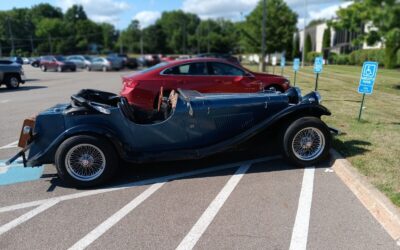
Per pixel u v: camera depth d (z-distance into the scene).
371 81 7.36
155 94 8.80
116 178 5.07
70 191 4.68
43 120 4.69
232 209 3.99
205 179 4.91
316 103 5.19
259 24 40.19
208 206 4.09
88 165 4.70
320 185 4.57
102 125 4.80
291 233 3.47
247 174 5.03
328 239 3.35
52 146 4.63
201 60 9.20
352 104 10.06
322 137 5.13
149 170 5.34
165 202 4.23
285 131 5.10
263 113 5.35
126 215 3.94
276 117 5.06
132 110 5.43
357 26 17.23
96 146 4.64
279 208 3.98
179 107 5.02
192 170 5.28
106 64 35.09
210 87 9.16
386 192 4.04
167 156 4.98
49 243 3.42
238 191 4.46
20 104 12.15
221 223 3.70
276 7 40.38
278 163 5.43
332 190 4.41
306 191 4.40
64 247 3.35
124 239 3.46
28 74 30.59
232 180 4.83
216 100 5.18
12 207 4.22
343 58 39.91
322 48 50.88
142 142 5.02
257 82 9.55
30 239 3.50
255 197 4.28
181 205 4.14
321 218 3.74
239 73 9.47
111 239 3.47
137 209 4.08
